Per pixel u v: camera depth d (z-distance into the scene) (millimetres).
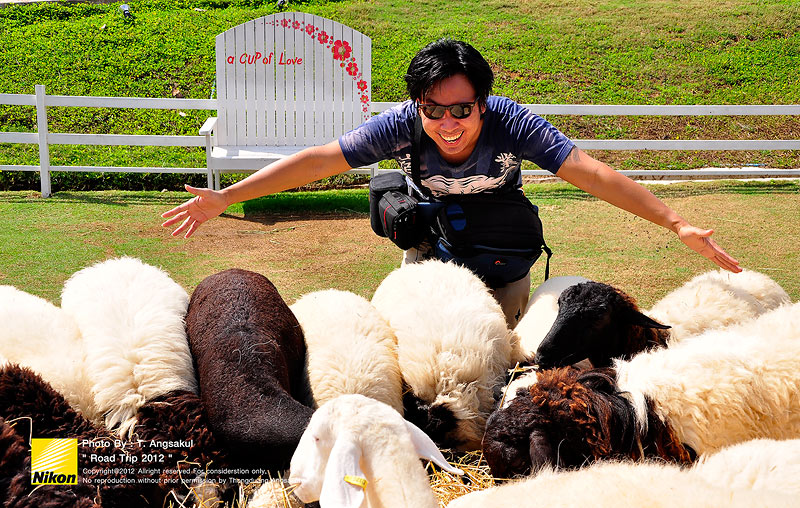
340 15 15727
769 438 3238
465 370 3686
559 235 7910
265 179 4086
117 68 13125
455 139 3826
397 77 12898
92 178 9820
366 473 2432
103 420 3363
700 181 10438
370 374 3535
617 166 10953
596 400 3211
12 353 3459
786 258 7160
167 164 10219
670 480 2434
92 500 2922
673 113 9930
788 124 12164
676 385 3283
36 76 12641
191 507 3105
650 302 6074
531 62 13641
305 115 9688
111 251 7109
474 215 4359
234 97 9570
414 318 3939
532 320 4395
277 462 3098
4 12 15523
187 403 3324
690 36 14703
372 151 4121
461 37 14641
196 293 3914
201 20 15398
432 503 2379
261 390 3229
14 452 2863
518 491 2525
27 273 6410
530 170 10258
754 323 3691
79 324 3699
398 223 4441
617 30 14992
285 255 7219
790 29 14922
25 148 10414
